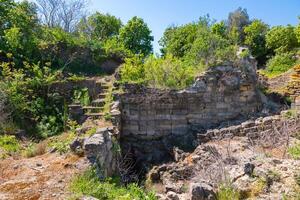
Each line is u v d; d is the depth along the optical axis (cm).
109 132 877
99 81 1357
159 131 1209
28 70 1323
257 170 651
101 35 2938
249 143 982
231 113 1255
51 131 1082
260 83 1425
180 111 1223
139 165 1138
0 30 1468
